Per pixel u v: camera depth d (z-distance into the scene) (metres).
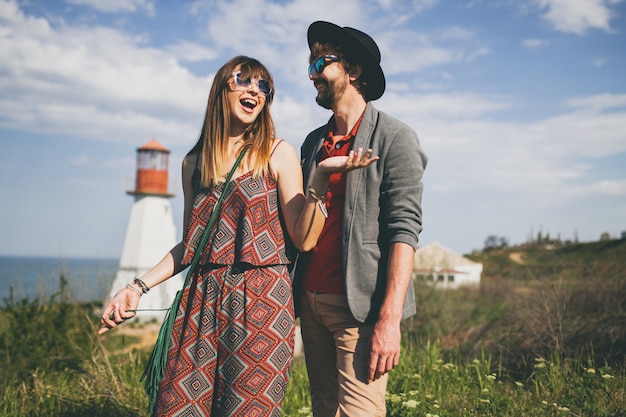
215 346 2.39
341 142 2.70
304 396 4.84
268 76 2.59
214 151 2.55
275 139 2.63
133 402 4.80
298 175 2.60
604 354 5.87
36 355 6.29
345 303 2.57
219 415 2.37
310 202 2.37
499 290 18.45
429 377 5.14
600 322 6.47
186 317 2.46
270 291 2.40
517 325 7.35
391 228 2.47
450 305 13.42
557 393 4.52
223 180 2.53
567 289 8.03
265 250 2.43
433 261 17.77
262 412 2.31
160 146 30.06
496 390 4.71
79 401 4.86
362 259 2.52
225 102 2.56
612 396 4.32
